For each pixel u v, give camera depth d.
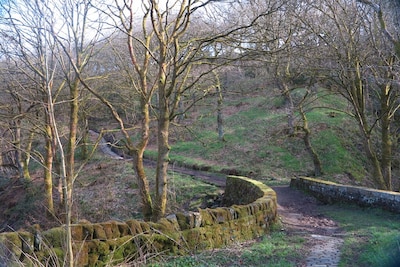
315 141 26.17
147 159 28.16
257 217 9.36
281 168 24.03
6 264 5.03
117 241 6.42
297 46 12.66
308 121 28.83
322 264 6.54
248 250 7.50
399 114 23.89
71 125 13.77
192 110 38.44
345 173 22.67
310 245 8.20
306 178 17.81
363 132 16.59
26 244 5.38
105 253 6.18
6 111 16.22
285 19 13.93
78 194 19.97
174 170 24.56
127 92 16.39
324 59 16.17
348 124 28.27
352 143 26.08
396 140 23.81
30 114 15.28
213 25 13.29
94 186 21.50
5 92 14.82
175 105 11.98
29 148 19.66
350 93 17.06
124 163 25.80
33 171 27.78
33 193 20.58
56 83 16.03
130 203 18.58
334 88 21.34
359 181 22.06
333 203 14.88
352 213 12.71
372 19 15.52
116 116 12.15
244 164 24.89
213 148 28.61
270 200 10.33
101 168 25.36
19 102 15.20
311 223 11.48
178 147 30.53
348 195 14.06
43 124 14.34
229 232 8.27
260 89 27.58
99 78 14.42
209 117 35.50
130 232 6.70
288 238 8.98
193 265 6.48
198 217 7.79
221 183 20.08
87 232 6.14
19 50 12.88
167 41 11.35
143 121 12.40
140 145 12.41
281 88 23.45
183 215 7.68
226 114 35.78
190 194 18.14
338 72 16.36
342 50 16.30
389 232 8.95
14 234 5.41
